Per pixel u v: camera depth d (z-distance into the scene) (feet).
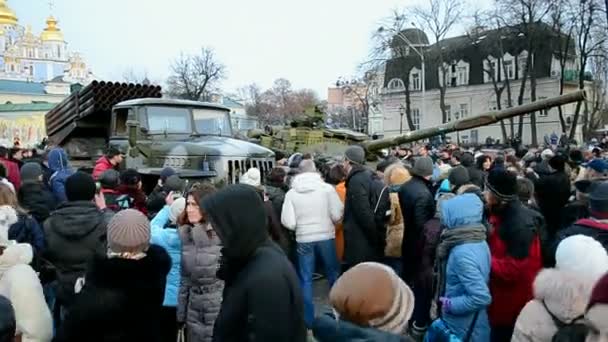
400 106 190.19
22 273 11.55
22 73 306.55
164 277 10.97
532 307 9.55
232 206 8.64
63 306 13.98
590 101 157.58
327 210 21.48
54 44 320.91
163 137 34.04
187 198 14.52
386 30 163.32
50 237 14.03
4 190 15.69
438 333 12.99
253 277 8.39
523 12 135.44
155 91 39.34
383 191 21.27
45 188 20.44
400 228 21.65
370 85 206.90
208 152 31.01
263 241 8.84
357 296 7.51
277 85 320.91
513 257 13.71
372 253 21.25
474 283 12.67
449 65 187.62
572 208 16.20
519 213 13.99
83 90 37.19
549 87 172.65
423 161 19.97
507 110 37.22
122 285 10.32
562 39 138.92
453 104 197.36
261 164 32.22
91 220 14.12
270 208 18.13
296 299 8.54
